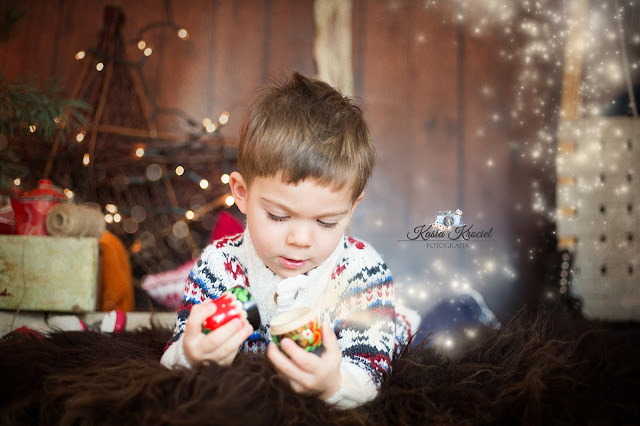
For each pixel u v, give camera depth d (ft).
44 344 2.43
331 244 2.27
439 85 5.12
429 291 4.15
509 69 4.98
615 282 3.92
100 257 3.36
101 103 4.02
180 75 5.11
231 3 5.21
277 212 2.20
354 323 2.44
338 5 4.74
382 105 5.11
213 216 4.48
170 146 4.22
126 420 1.95
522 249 4.68
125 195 4.23
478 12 5.08
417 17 5.17
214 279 2.55
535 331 2.54
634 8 4.29
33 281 3.11
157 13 5.15
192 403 1.89
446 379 2.28
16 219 3.25
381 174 5.03
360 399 2.16
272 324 2.11
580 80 4.47
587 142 4.11
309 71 5.11
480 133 5.02
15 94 3.17
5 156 3.27
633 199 4.01
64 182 3.95
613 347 2.45
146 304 3.90
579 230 4.06
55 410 2.08
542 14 4.88
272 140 2.19
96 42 5.08
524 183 4.82
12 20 3.67
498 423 2.12
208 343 2.07
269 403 1.98
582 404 2.10
